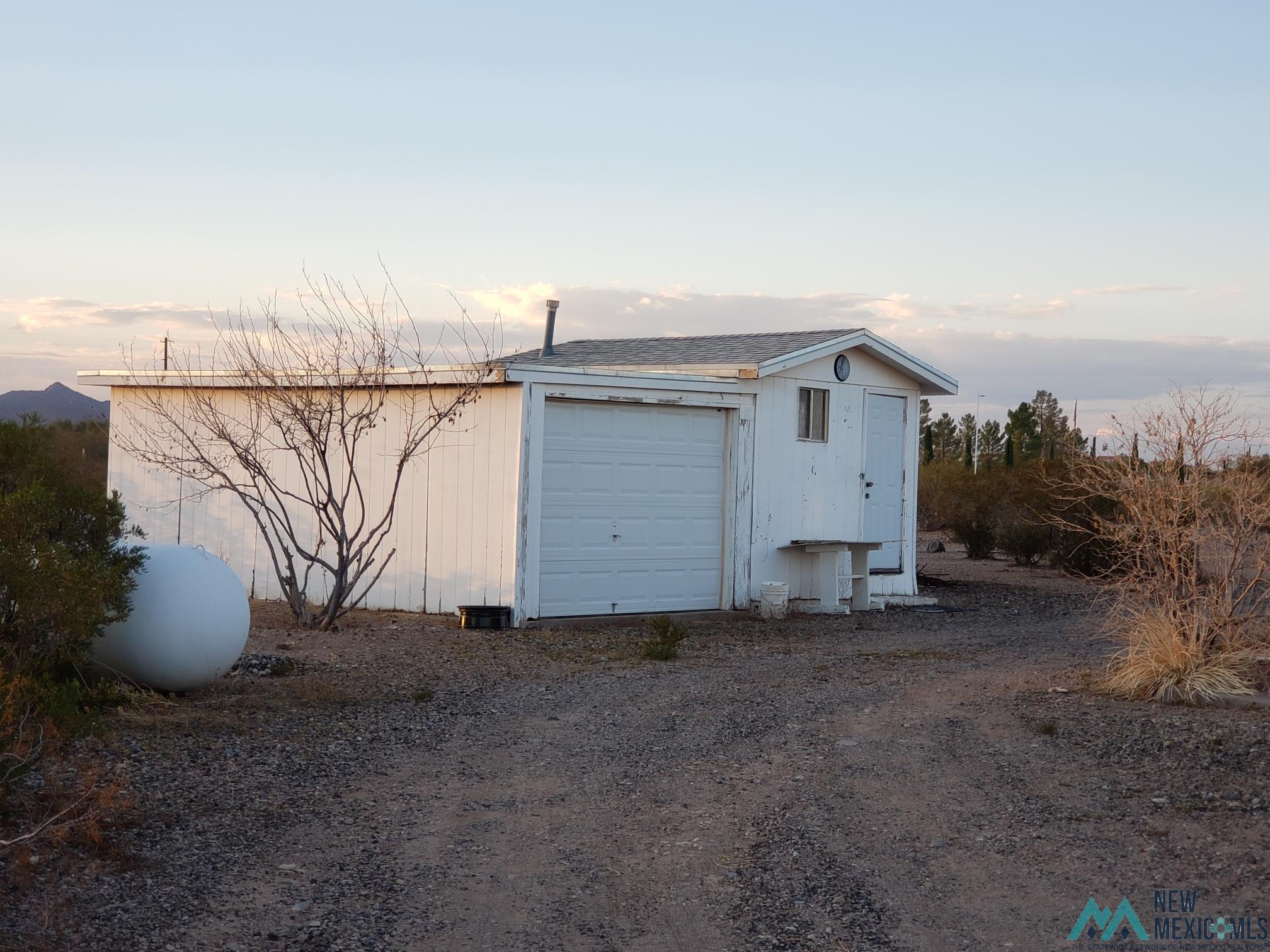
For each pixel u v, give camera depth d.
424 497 14.18
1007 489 25.42
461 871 5.30
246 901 4.82
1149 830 5.75
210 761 6.79
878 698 9.12
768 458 15.76
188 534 16.64
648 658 11.17
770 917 4.83
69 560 6.98
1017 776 6.75
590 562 14.02
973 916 4.83
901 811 6.20
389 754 7.27
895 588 17.67
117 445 17.45
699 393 14.80
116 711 7.59
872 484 17.39
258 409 13.73
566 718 8.45
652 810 6.26
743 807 6.31
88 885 4.85
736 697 9.21
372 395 13.53
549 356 18.39
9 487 7.84
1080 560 20.52
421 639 11.86
